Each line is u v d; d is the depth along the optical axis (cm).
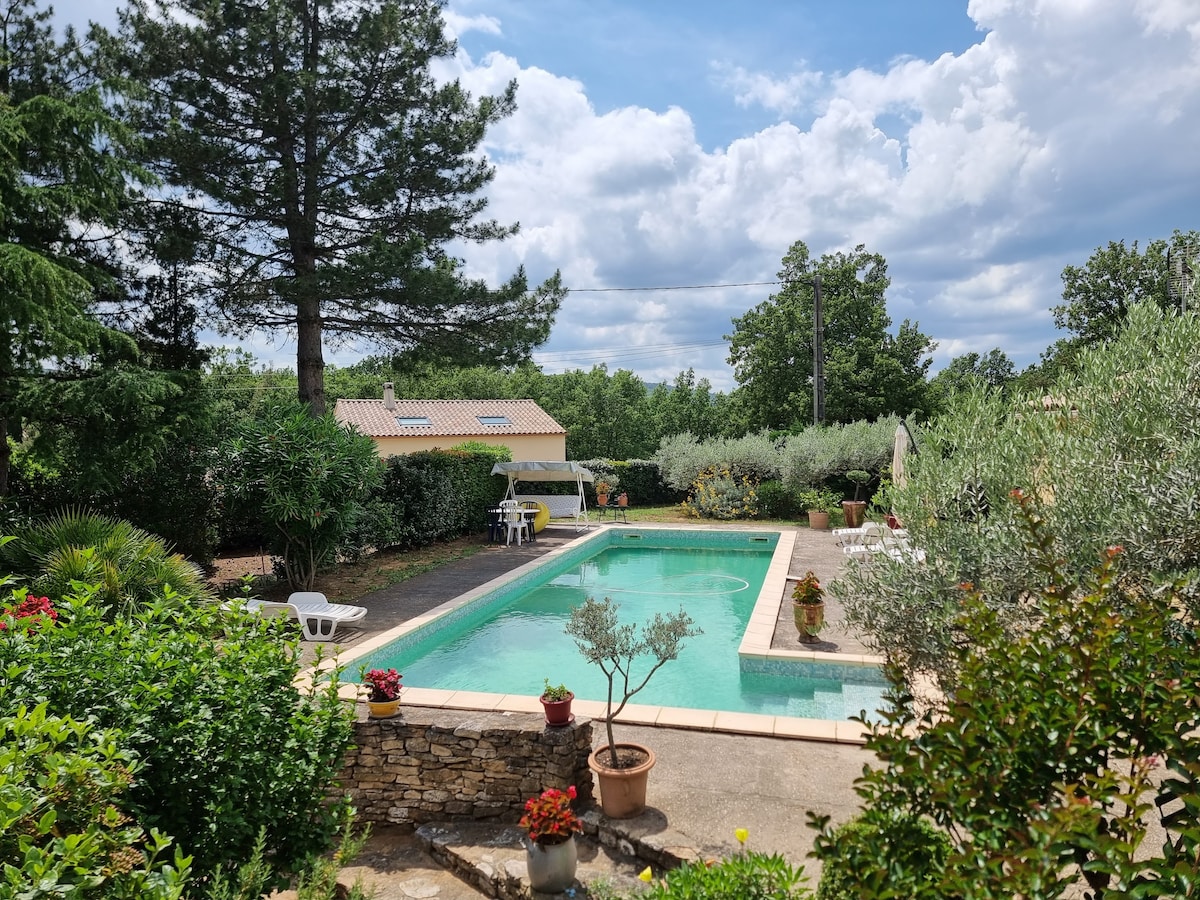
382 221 1509
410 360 1627
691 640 1104
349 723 457
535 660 1019
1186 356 458
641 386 4628
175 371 1178
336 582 1372
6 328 899
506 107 1586
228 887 334
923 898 189
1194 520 400
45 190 956
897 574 514
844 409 3150
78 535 856
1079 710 207
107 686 352
